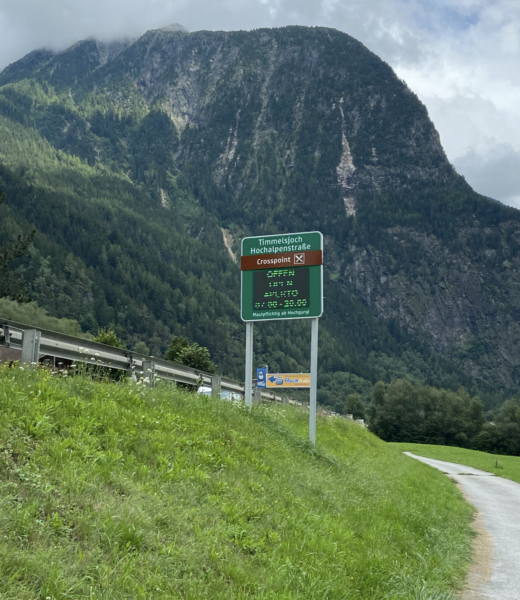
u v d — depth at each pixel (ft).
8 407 26.03
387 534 34.24
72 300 622.13
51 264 649.61
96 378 39.93
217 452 34.58
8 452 22.45
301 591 21.98
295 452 48.39
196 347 163.94
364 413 506.48
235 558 22.41
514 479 108.99
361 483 48.67
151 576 18.76
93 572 17.97
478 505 64.85
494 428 434.71
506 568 33.14
